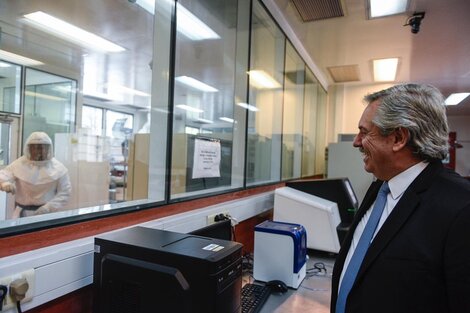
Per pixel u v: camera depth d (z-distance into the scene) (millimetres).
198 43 2484
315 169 5062
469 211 669
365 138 872
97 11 3170
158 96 1850
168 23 1815
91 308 1034
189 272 819
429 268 688
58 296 911
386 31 3326
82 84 5125
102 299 941
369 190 1047
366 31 3342
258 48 2703
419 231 724
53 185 2643
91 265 1012
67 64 4551
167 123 1767
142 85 5379
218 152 2166
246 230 2115
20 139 3877
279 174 3314
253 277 1662
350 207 2234
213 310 801
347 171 3891
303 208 2062
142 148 1901
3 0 3053
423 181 782
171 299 823
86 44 4023
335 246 1986
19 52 3863
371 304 757
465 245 651
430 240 701
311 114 4695
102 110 7051
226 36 2555
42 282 866
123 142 3475
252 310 1303
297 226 1704
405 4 2742
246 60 2498
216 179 2123
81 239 1028
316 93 4926
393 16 2979
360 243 896
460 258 648
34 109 4102
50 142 2709
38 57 4094
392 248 750
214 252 861
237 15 2490
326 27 3289
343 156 3926
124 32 3666
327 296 1486
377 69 4637
